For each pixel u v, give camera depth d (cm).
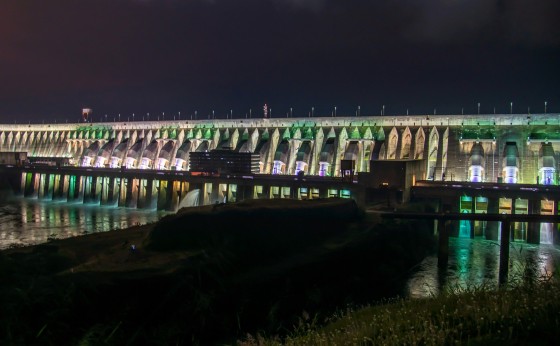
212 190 13038
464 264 7556
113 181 14800
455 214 7412
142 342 3509
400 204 9619
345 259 6138
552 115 13350
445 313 1759
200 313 4053
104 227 10719
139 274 4350
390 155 15112
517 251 8444
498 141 13725
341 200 7788
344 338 1781
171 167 18412
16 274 3784
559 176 12138
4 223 11256
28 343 2655
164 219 5769
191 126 19562
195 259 4953
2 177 17288
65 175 15862
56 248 5397
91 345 2853
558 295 1684
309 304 5012
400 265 6812
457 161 13950
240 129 18438
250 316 4481
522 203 9788
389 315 1875
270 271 5388
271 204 6950
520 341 1453
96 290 3916
